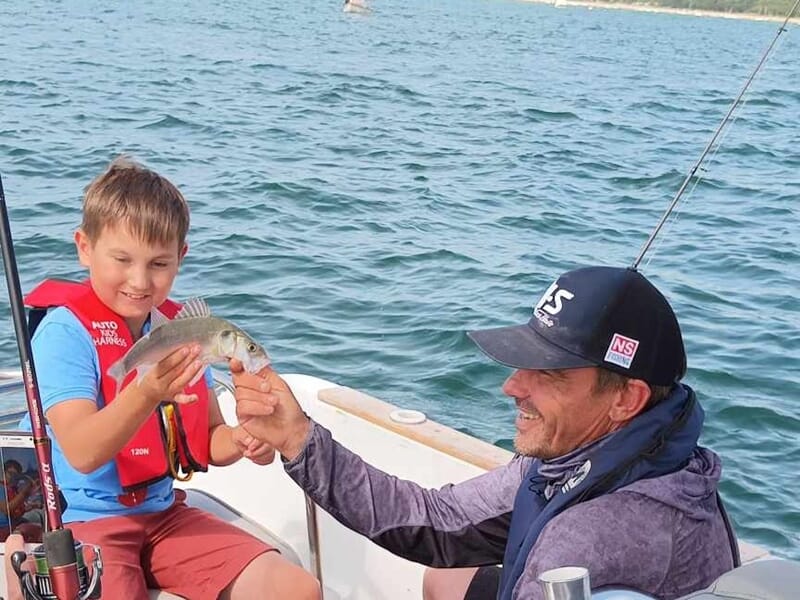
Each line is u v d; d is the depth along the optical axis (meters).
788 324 8.48
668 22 75.06
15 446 2.85
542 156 16.28
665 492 2.09
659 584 2.07
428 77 26.23
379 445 3.51
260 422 2.42
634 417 2.19
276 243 9.91
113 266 2.74
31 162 12.63
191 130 15.92
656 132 19.58
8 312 7.22
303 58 28.28
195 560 2.82
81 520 2.81
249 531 3.16
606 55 38.66
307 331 7.71
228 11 46.44
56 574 2.25
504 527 2.59
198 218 10.73
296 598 2.71
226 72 23.67
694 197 13.78
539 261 10.04
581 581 1.62
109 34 30.48
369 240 10.35
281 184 12.41
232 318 7.96
